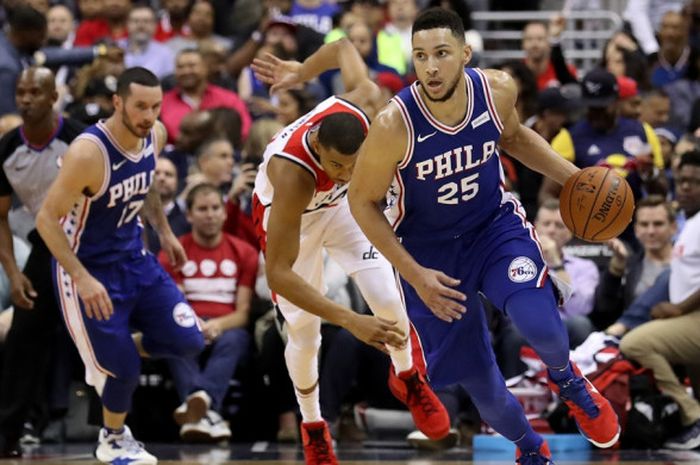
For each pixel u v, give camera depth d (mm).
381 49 27125
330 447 13984
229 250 19531
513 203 12312
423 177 11578
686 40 27281
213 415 18484
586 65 30219
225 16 29422
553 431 18484
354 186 11492
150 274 15055
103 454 15055
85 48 23891
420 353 14500
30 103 16234
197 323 15445
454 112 11344
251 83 25906
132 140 14312
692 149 19766
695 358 18062
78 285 13891
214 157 20719
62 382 18859
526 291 11680
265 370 18953
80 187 14102
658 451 17625
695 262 18172
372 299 13219
